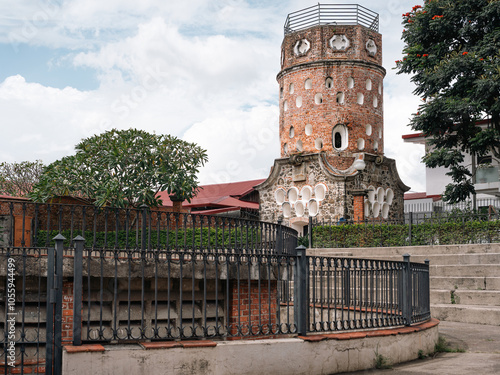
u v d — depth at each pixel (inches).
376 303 405.7
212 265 386.9
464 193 1077.8
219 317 419.8
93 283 376.5
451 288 695.1
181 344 313.6
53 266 308.8
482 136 997.2
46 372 302.2
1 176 1466.5
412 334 415.2
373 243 910.4
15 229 529.0
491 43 951.0
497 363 398.3
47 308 306.3
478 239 802.8
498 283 660.7
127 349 301.1
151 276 369.4
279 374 336.8
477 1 989.2
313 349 350.6
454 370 374.0
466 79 981.2
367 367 374.9
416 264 454.9
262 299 432.1
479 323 602.2
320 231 976.9
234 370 323.9
